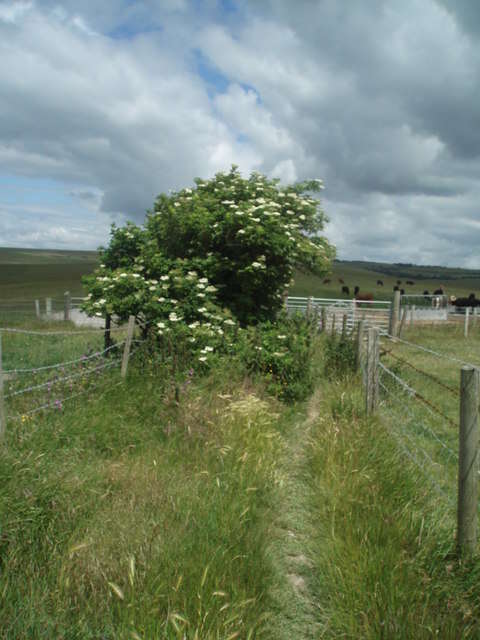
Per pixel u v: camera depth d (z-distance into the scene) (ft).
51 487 12.67
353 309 81.97
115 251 36.06
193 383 24.32
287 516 14.55
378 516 13.14
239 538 12.03
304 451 19.62
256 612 9.88
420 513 13.25
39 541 11.07
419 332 72.49
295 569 12.07
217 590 9.84
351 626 9.57
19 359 34.73
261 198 33.68
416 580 10.63
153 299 29.45
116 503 13.08
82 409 19.76
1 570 9.98
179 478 15.10
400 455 17.34
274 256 32.89
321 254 36.14
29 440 16.11
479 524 12.12
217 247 34.37
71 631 8.72
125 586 9.67
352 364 32.99
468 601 10.27
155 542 11.25
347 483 15.26
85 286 32.19
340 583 10.84
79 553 10.66
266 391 26.66
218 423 19.49
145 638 8.39
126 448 17.42
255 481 15.62
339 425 19.99
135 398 21.61
